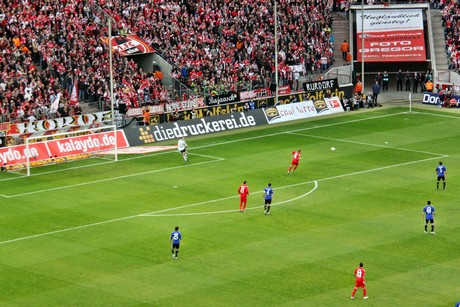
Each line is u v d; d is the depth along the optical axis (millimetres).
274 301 87188
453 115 164375
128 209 114250
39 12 163875
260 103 164125
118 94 155750
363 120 161125
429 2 193875
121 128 151250
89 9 169500
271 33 181000
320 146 144250
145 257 98312
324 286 90625
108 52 163375
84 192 121500
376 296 88375
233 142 147375
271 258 97938
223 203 116688
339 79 182125
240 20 180750
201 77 167625
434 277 93000
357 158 137250
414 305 86500
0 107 144125
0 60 151750
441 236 104500
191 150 142625
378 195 119312
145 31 172750
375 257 98188
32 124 142375
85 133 146250
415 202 116500
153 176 128750
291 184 124500
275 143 146375
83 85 155125
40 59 158250
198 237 104188
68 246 101625
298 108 163500
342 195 119500
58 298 88000
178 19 176750
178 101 159500
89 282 91688
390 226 107688
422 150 141750
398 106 171250
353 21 191500
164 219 110438
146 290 89688
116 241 103062
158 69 169875
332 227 107500
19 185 124938
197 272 94188
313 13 188250
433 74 182000
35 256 98688
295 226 107938
